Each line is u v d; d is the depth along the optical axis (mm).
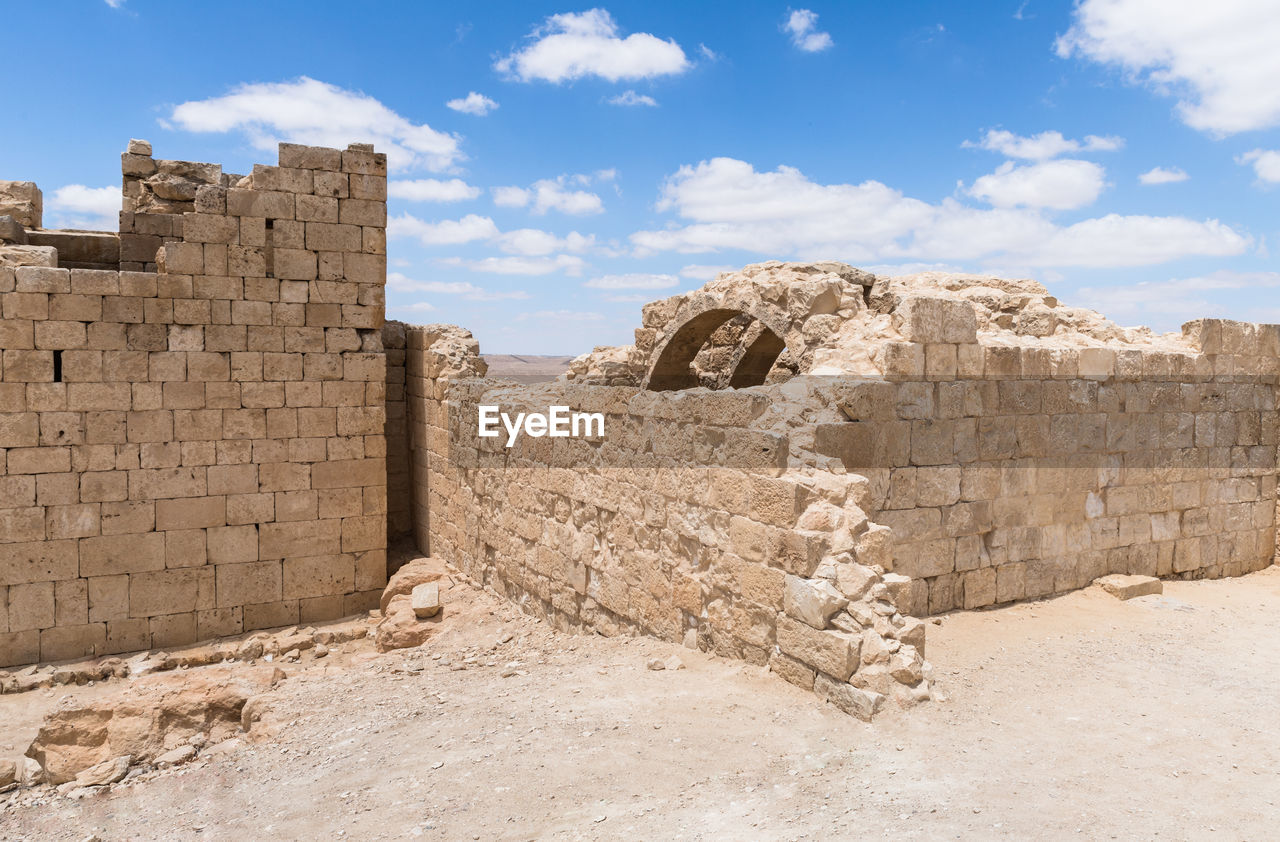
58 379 12250
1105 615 9156
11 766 7961
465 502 13633
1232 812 4855
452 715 7340
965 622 8680
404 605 12883
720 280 11523
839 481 7129
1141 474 10625
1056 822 4711
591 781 5555
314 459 13758
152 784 6930
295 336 13539
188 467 12945
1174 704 6637
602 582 9953
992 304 11234
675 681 7422
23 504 12016
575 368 14375
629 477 9367
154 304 12648
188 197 15578
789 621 6973
